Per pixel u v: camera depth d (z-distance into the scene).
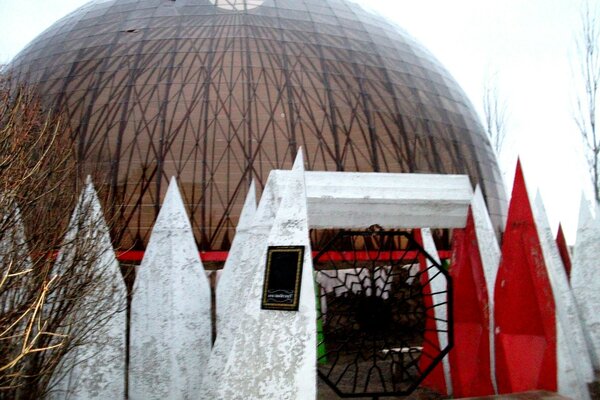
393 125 20.27
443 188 8.04
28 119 7.80
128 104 18.78
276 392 5.54
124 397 7.46
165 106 18.59
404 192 7.68
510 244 7.49
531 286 7.27
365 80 20.92
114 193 16.91
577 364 6.83
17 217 6.45
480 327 8.60
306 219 6.12
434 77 24.00
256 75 19.38
